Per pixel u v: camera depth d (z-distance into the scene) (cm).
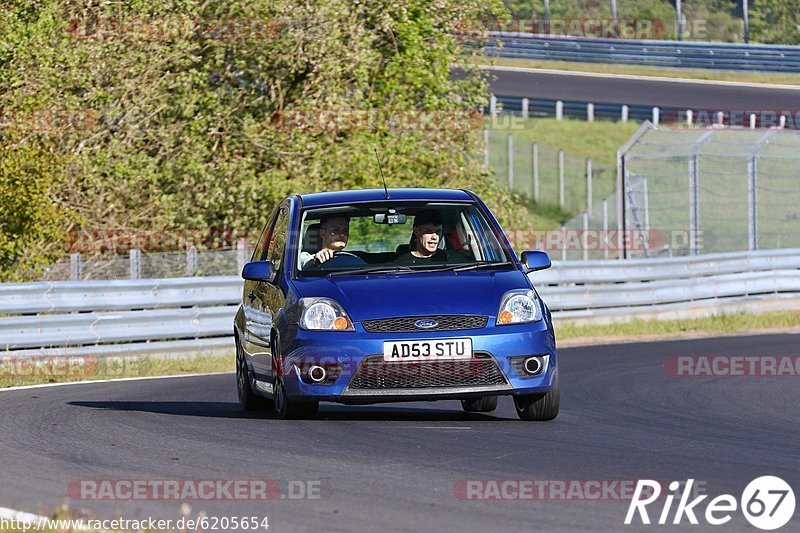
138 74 6138
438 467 1897
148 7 6156
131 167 6012
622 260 6128
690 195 7081
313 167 6209
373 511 1582
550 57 14125
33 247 5262
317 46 6334
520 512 1568
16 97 5750
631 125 12269
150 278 5397
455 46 7138
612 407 2883
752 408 2869
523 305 2359
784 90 12988
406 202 2616
